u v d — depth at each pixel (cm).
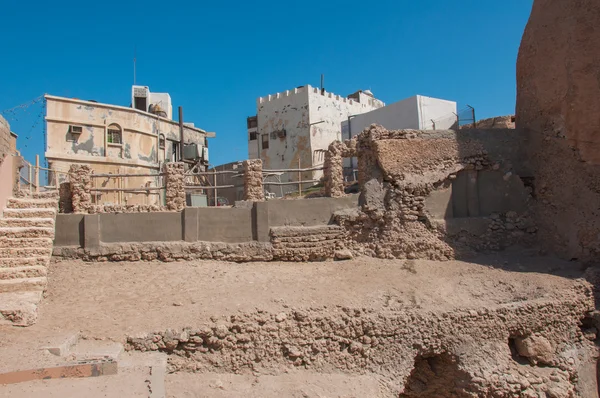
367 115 3039
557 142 1276
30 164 1411
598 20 1152
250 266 1162
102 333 766
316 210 1264
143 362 686
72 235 1148
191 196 1942
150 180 2642
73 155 2372
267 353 838
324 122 3675
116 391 552
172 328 795
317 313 893
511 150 1358
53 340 686
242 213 1220
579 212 1218
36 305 789
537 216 1325
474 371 935
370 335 901
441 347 942
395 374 894
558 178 1276
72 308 871
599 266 1159
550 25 1287
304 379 817
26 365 579
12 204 1084
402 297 1011
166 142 2850
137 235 1173
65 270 1073
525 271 1162
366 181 1318
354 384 832
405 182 1276
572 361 1024
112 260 1147
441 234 1265
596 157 1179
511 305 1002
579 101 1188
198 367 786
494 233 1303
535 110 1342
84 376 589
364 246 1271
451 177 1302
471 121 2598
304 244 1221
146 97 3044
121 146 2525
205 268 1123
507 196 1337
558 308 1041
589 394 1030
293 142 3659
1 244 945
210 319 835
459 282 1098
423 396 1037
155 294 966
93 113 2455
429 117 2723
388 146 1288
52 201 1135
